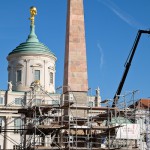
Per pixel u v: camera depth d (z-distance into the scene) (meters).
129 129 44.50
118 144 47.22
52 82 108.94
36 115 45.69
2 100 100.12
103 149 41.19
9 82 102.06
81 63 44.03
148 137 58.75
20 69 107.06
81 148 40.00
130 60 69.12
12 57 108.50
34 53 107.19
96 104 96.69
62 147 40.50
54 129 42.62
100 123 48.38
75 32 44.50
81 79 43.75
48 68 108.12
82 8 45.12
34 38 111.38
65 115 43.22
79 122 42.84
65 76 44.59
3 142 92.44
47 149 40.59
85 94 43.53
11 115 95.88
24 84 105.69
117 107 46.56
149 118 59.47
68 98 42.78
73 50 44.16
